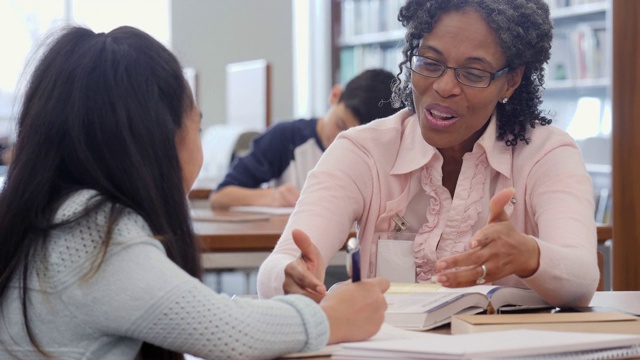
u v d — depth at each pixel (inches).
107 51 48.9
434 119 67.3
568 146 70.1
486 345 44.7
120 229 45.9
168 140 49.2
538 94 71.1
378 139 73.0
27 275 46.4
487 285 64.3
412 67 67.8
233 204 143.7
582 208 65.8
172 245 48.8
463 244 70.2
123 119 47.8
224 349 45.5
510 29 65.4
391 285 63.1
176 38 298.0
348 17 282.0
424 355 43.6
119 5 299.7
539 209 67.6
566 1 211.3
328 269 108.2
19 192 47.5
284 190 141.8
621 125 81.0
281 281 58.9
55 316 45.8
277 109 307.9
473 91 66.1
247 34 304.0
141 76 48.9
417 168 71.6
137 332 45.4
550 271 58.7
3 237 47.3
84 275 45.1
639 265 80.7
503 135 71.1
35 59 50.4
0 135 214.2
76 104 47.9
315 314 48.7
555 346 44.7
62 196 47.2
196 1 299.7
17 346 46.5
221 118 301.9
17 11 290.7
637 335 48.4
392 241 65.6
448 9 66.2
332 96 144.0
